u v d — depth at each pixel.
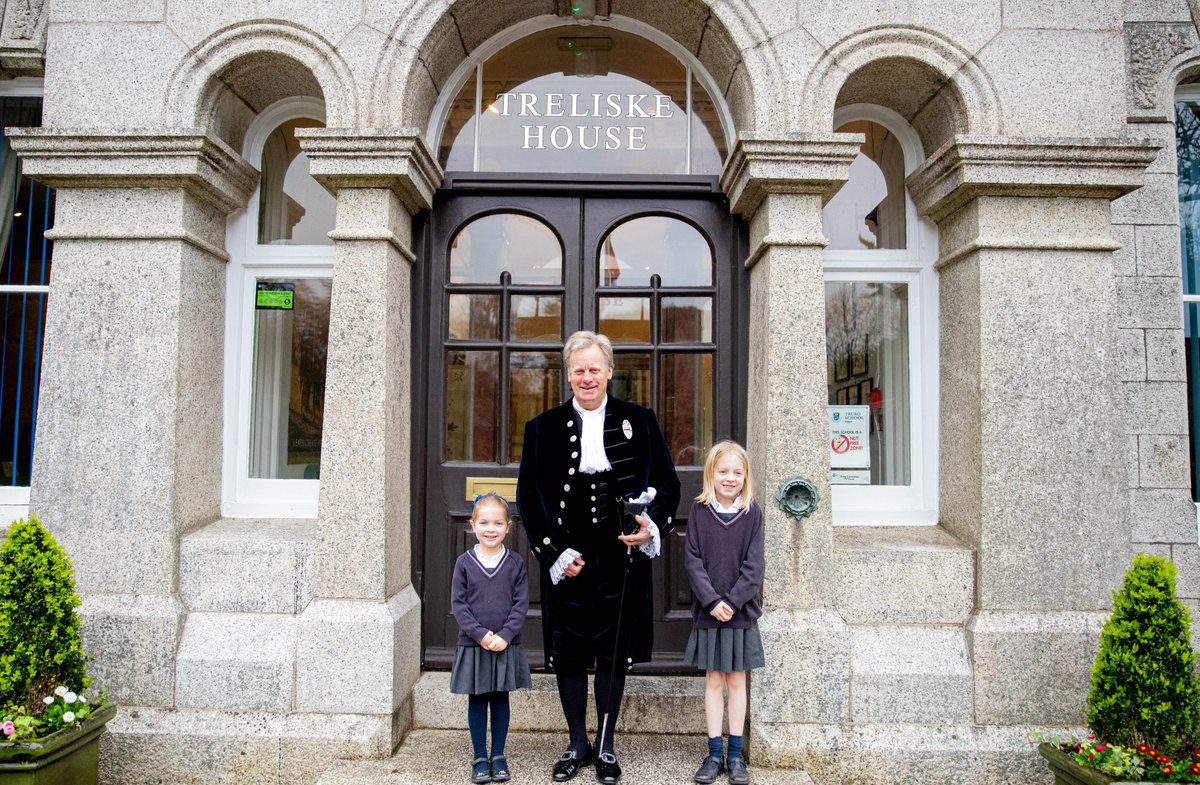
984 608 3.50
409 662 3.69
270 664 3.48
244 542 3.60
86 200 3.64
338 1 3.64
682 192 4.07
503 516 3.13
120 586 3.55
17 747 2.89
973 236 3.65
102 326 3.61
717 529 3.16
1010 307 3.57
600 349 3.07
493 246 4.13
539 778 3.15
